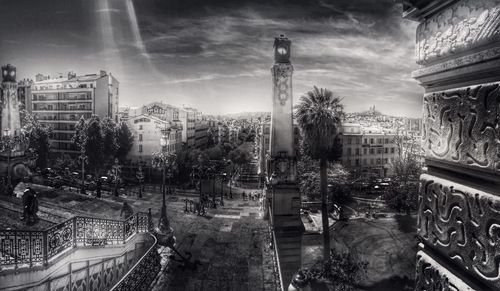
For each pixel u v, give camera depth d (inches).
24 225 472.7
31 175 1288.1
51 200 1007.0
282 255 765.3
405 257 684.1
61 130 2923.2
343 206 1425.9
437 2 70.5
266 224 1034.1
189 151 2677.2
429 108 78.5
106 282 487.8
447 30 69.1
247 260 733.9
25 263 335.0
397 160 1286.9
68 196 1073.5
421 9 76.7
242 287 603.8
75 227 409.1
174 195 1755.7
